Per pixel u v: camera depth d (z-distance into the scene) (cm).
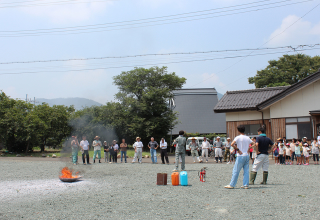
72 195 784
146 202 668
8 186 961
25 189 900
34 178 1176
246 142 843
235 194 745
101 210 596
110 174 1266
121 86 5278
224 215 537
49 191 859
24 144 4356
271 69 5447
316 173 1215
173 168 1554
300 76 5153
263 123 2569
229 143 2083
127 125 4756
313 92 2298
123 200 695
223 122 6044
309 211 555
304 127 2316
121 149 2073
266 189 816
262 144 922
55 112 5044
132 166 1702
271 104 2416
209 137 4875
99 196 755
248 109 2569
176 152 1414
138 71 5188
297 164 1762
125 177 1156
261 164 923
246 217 520
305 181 980
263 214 538
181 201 671
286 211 558
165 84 5509
